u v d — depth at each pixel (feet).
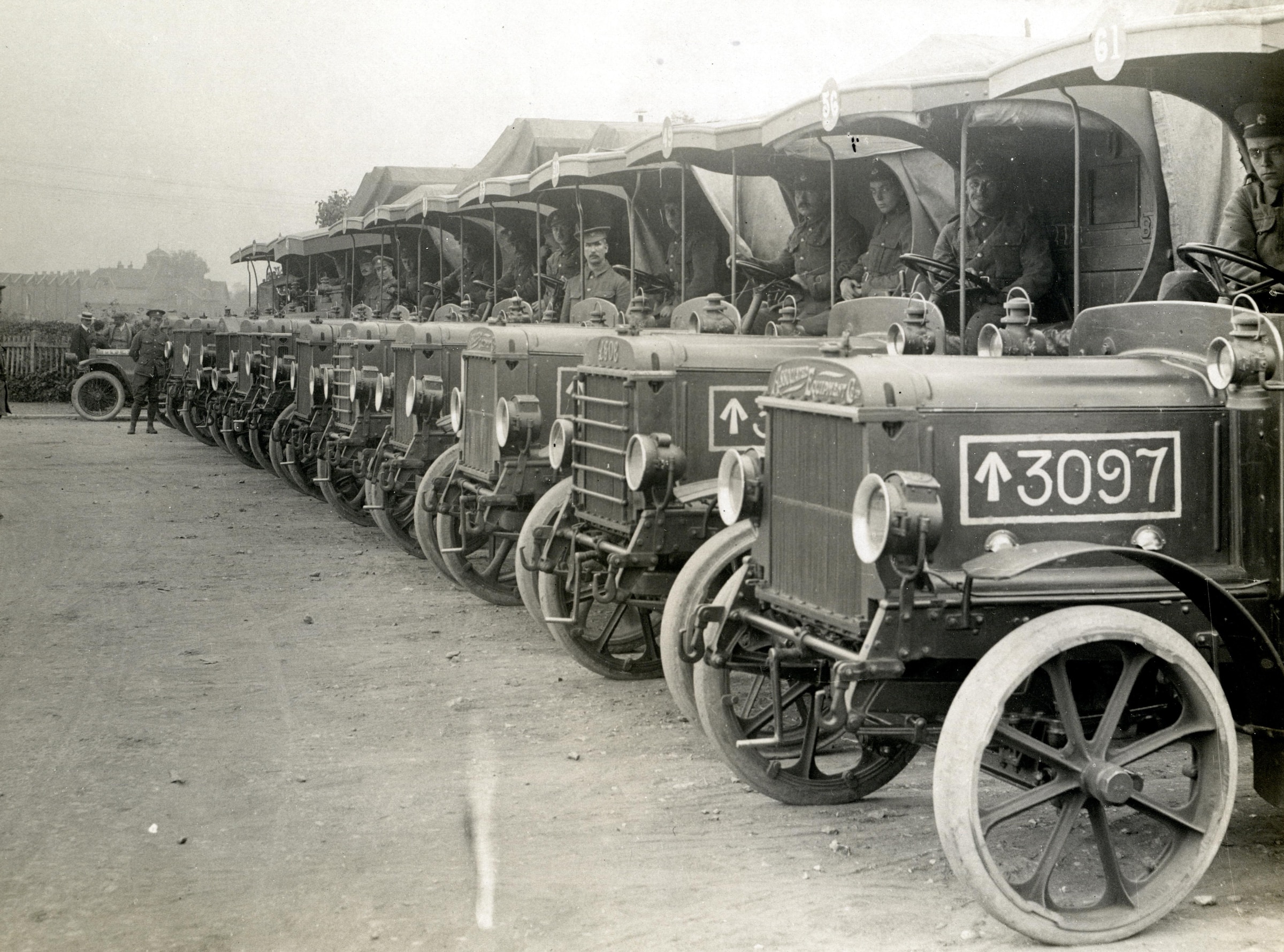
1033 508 12.08
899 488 10.84
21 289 66.33
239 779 15.05
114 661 20.77
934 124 24.22
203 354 51.88
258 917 11.16
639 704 18.65
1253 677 11.96
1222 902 11.50
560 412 23.24
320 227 55.52
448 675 20.15
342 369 34.78
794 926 10.99
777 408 13.39
